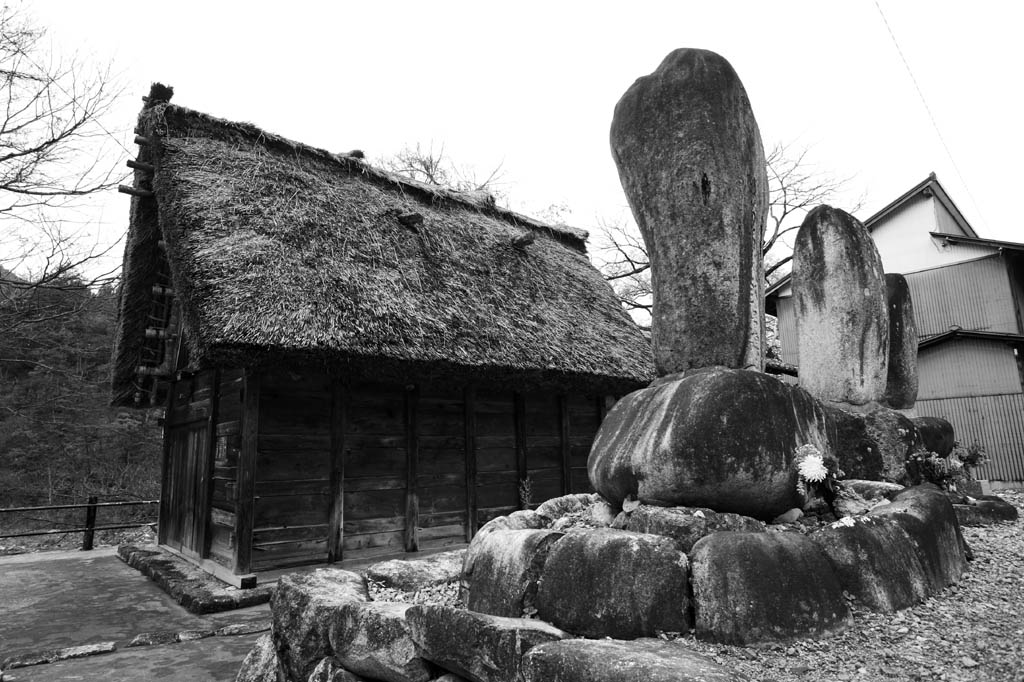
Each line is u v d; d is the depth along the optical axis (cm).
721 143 320
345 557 706
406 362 662
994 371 1230
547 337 857
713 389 270
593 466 326
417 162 2103
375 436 755
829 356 482
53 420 1714
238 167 783
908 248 1535
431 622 248
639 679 169
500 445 884
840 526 267
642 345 1048
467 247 955
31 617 562
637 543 237
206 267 617
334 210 812
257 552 646
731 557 228
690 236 321
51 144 963
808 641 223
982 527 423
